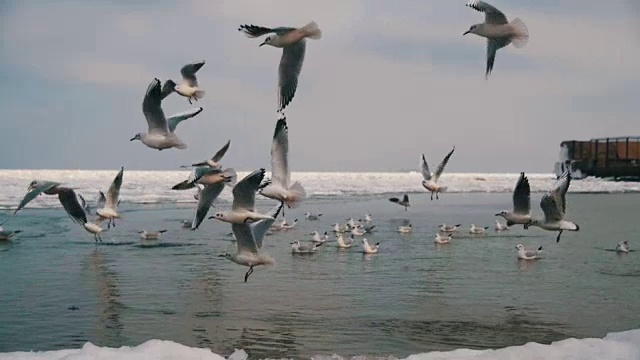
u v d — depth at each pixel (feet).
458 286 49.85
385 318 39.58
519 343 34.88
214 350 33.04
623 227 99.45
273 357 31.96
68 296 45.03
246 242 28.58
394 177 508.53
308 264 60.75
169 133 31.35
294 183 26.25
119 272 54.75
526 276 54.85
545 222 32.96
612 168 271.49
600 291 48.55
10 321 38.24
